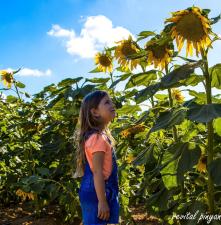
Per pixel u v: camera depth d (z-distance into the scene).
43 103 6.01
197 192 3.78
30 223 5.74
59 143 5.33
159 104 4.17
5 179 6.76
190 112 2.89
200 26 3.17
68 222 5.70
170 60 3.68
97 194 3.10
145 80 3.61
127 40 4.19
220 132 3.31
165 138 4.19
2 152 6.35
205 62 3.26
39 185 4.63
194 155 3.17
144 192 3.95
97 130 3.25
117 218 3.20
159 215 3.88
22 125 5.86
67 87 4.85
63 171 5.33
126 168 4.73
